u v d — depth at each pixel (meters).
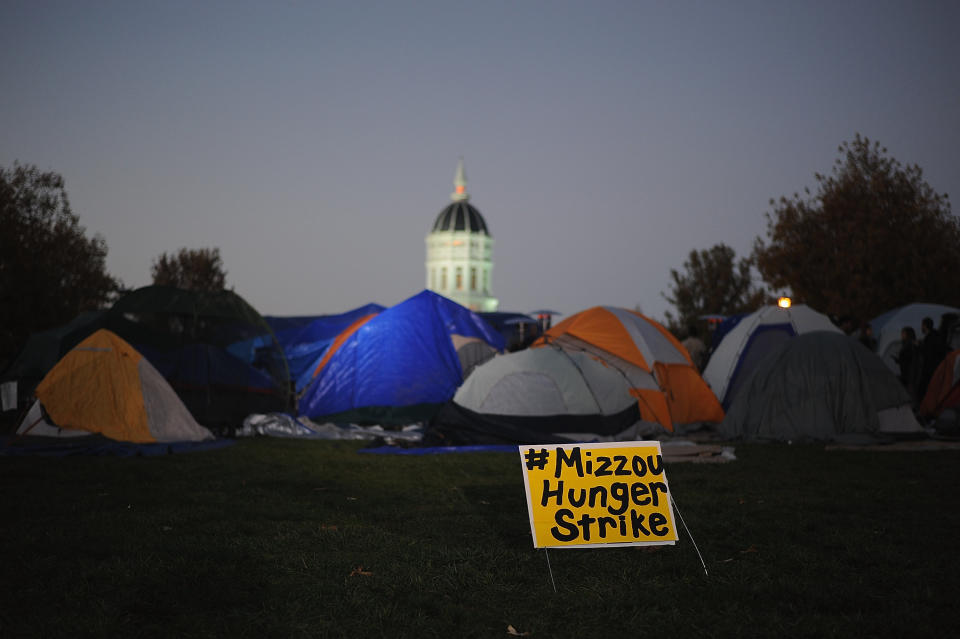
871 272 32.94
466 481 9.70
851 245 33.91
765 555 6.01
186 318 16.88
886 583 5.30
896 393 14.06
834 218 34.78
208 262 47.72
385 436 15.50
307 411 18.80
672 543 5.75
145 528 6.85
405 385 18.16
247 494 8.68
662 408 15.62
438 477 10.02
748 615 4.73
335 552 6.11
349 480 9.76
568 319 17.28
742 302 54.53
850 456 11.89
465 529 6.93
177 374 16.25
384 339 18.72
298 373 23.81
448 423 14.08
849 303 33.03
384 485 9.37
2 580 5.29
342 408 18.23
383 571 5.58
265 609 4.81
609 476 5.90
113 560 5.78
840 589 5.15
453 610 4.79
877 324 23.77
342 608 4.82
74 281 28.42
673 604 4.95
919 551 6.10
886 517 7.41
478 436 13.71
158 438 13.64
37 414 13.25
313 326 25.38
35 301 25.92
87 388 13.44
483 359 19.80
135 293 17.06
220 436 15.76
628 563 5.83
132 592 5.07
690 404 16.64
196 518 7.28
